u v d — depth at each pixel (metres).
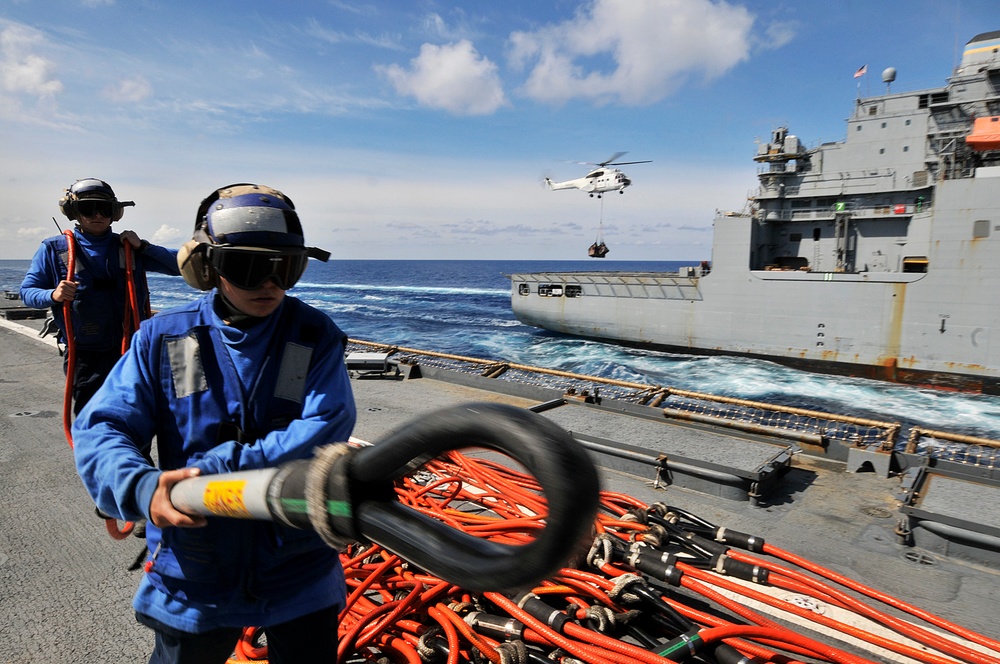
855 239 31.50
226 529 1.34
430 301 75.69
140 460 1.15
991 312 24.86
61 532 3.78
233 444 1.26
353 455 0.75
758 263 33.44
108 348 3.52
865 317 27.67
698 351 33.16
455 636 2.40
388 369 8.47
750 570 3.09
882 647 2.72
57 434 5.71
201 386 1.36
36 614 2.92
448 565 0.62
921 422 22.23
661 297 34.09
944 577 3.33
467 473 4.31
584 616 2.56
